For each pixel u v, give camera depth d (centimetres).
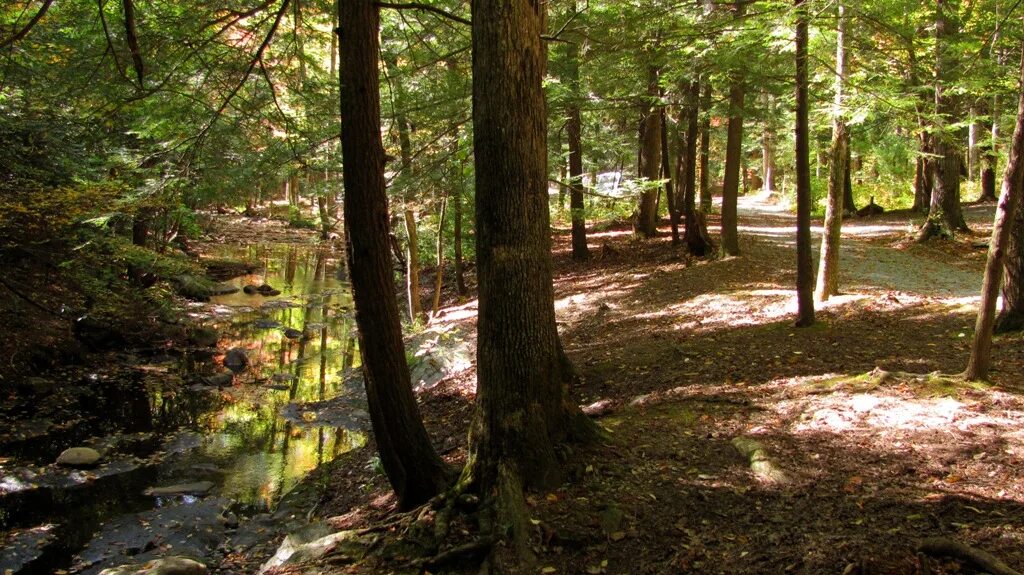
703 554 460
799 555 432
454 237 1984
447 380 1182
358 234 579
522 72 544
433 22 859
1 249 1197
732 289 1400
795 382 787
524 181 556
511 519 511
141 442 1040
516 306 568
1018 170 625
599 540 494
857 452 578
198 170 667
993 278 658
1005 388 660
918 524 449
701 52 880
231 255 3038
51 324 1382
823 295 1182
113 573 614
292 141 690
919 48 932
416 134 1191
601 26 813
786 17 732
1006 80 1127
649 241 2128
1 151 1061
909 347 870
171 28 557
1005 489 479
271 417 1173
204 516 784
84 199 1090
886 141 2041
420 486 614
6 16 576
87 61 533
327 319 2014
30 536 730
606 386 929
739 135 1659
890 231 2139
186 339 1645
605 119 2106
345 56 554
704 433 673
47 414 1117
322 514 771
